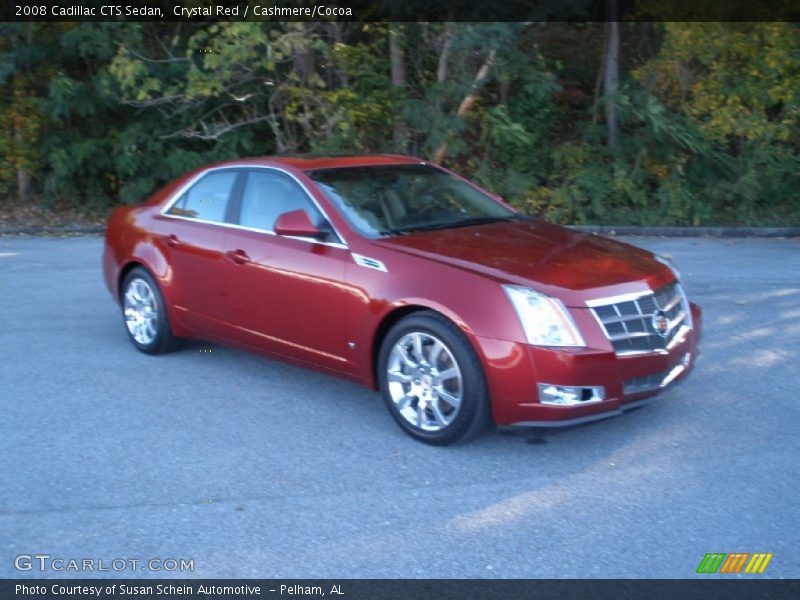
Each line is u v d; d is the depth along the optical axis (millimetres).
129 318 7793
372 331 5758
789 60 14719
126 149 15695
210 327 7008
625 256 5941
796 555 4273
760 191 15242
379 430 5926
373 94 15344
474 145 16391
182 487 5078
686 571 4137
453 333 5359
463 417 5371
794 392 6574
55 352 7824
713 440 5691
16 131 16250
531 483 5098
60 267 12039
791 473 5180
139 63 13992
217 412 6293
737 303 9461
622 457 5449
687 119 15258
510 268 5461
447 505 4832
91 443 5734
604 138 16234
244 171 6914
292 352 6375
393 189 6605
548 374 5125
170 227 7320
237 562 4266
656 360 5457
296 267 6199
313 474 5242
